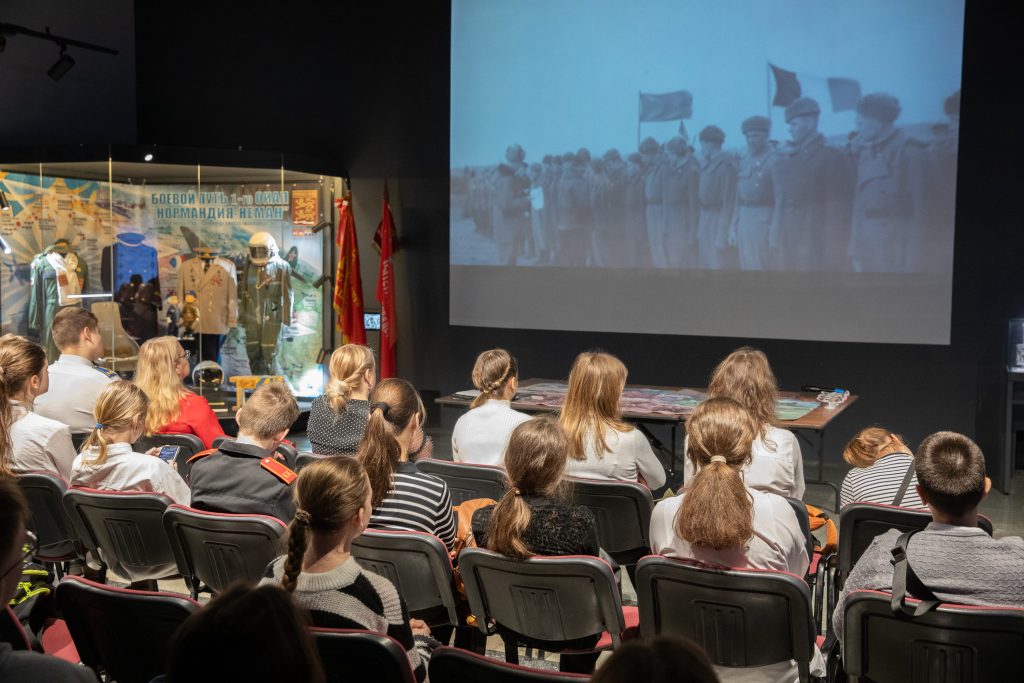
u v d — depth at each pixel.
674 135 7.49
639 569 2.32
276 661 1.06
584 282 7.93
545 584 2.40
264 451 2.90
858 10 6.79
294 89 8.98
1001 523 5.42
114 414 3.13
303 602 1.85
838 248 7.02
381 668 1.73
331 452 3.55
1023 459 6.74
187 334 7.89
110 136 9.34
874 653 2.05
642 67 7.55
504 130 8.11
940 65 6.59
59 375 4.22
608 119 7.72
